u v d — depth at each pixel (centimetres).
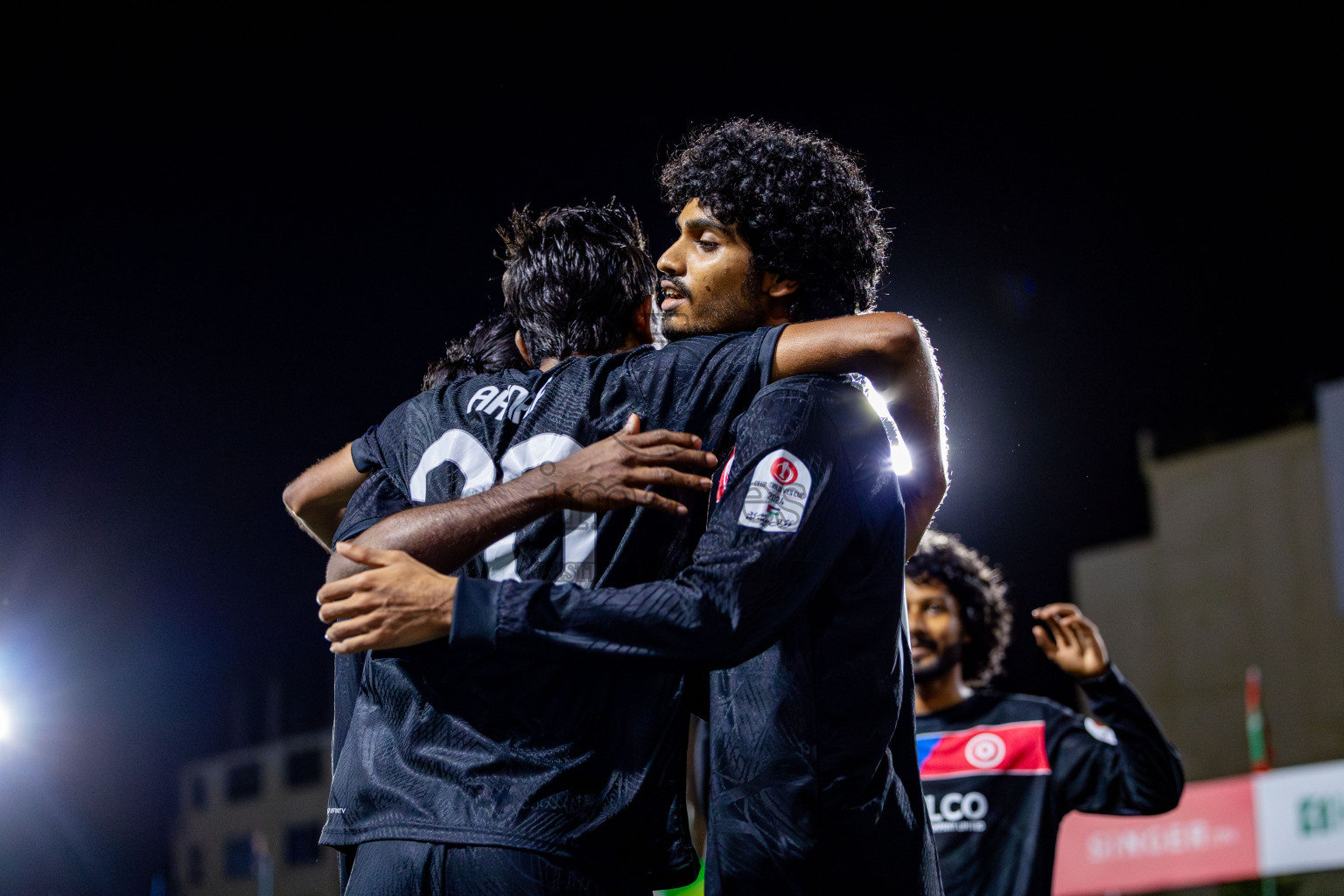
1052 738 257
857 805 119
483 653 111
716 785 119
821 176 144
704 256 142
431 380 177
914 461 138
